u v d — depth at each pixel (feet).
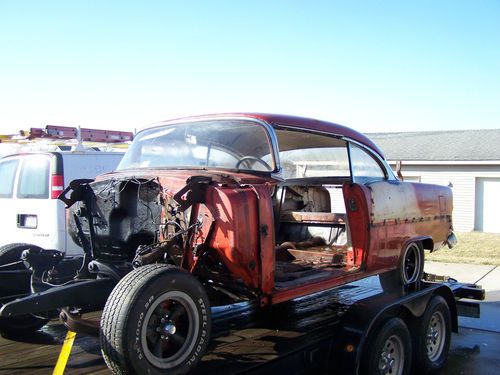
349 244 15.42
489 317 23.75
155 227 11.65
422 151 70.18
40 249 15.30
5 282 14.94
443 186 21.06
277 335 13.78
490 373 16.85
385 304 14.16
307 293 12.85
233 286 11.84
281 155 16.78
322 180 17.12
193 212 11.23
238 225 10.92
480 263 38.06
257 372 11.41
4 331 13.67
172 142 14.61
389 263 16.43
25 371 11.12
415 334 15.94
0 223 25.73
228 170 12.87
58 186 23.65
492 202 64.39
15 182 25.30
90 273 13.24
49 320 14.48
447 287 17.47
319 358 13.28
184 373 9.71
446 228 20.76
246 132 13.62
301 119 14.78
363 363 13.35
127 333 8.88
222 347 12.78
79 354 12.34
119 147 33.40
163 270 9.59
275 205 18.45
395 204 16.72
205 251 11.22
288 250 17.03
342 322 13.65
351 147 16.71
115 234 12.30
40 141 30.68
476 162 63.00
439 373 16.83
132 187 12.06
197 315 9.98
